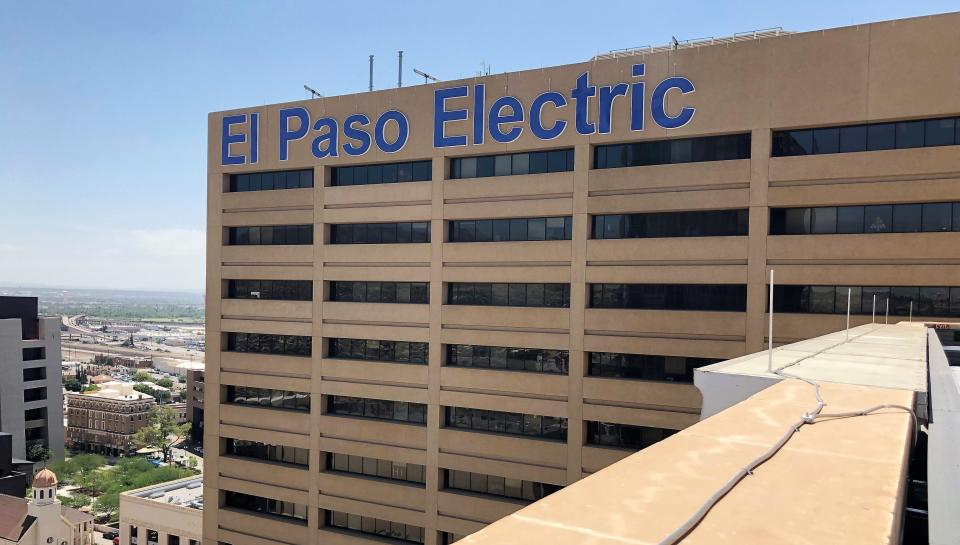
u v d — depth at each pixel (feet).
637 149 114.73
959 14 93.81
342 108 137.28
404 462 129.49
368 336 133.39
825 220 102.89
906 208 98.48
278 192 143.54
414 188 129.90
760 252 104.42
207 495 147.64
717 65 107.55
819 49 101.50
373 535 131.54
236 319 147.13
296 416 139.13
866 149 100.42
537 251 119.44
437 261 127.34
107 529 415.64
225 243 150.00
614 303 115.03
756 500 13.12
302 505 139.03
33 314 457.27
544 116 119.34
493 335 122.42
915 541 20.72
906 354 45.27
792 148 104.83
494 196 123.24
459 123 126.00
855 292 100.01
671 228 111.96
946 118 96.07
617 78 114.21
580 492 13.07
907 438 19.71
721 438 18.76
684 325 108.88
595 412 114.11
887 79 97.50
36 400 453.17
